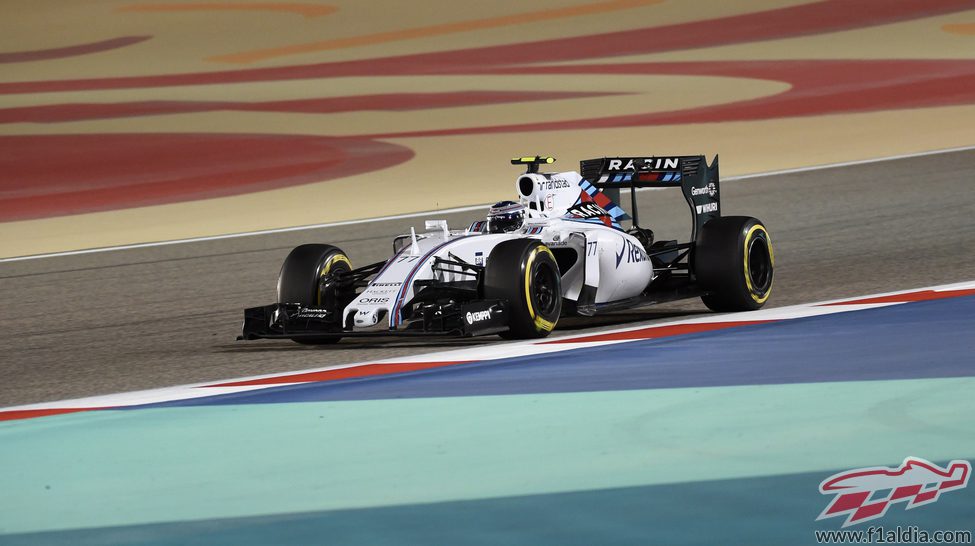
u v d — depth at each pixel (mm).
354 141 98375
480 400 24328
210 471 20500
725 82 116062
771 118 94438
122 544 17203
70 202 78375
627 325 33219
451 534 16750
